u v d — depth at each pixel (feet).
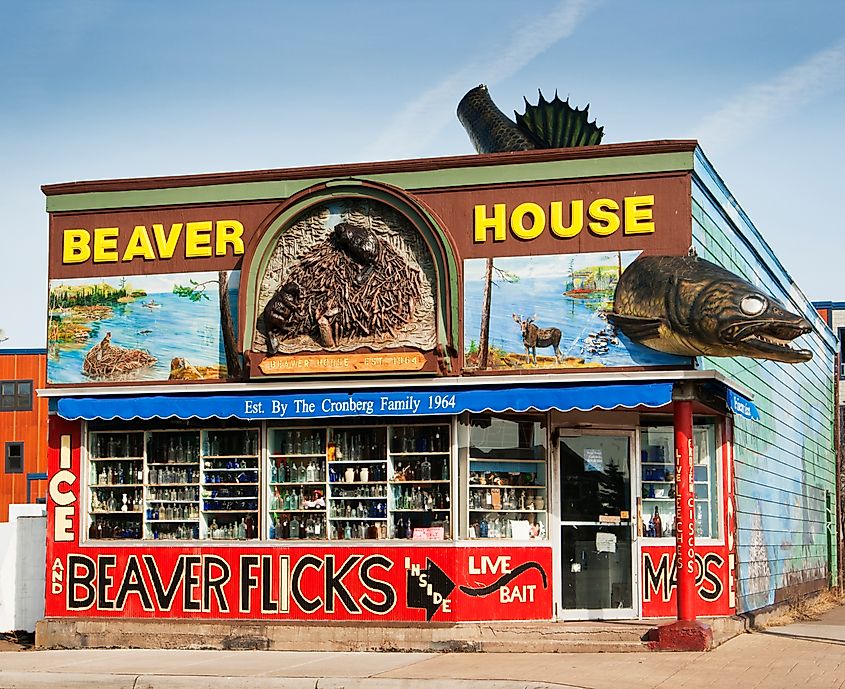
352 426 51.19
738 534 53.26
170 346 52.85
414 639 48.14
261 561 50.88
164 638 50.80
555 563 50.24
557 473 50.85
